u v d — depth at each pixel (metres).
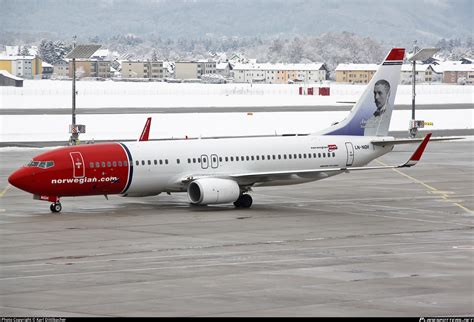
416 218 161.75
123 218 158.12
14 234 140.75
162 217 159.75
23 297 95.75
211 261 118.50
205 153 174.25
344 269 112.69
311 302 93.44
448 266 115.00
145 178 168.38
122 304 92.44
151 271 111.19
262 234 142.25
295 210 170.88
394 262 117.88
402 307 91.12
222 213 165.50
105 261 118.38
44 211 166.62
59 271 111.12
